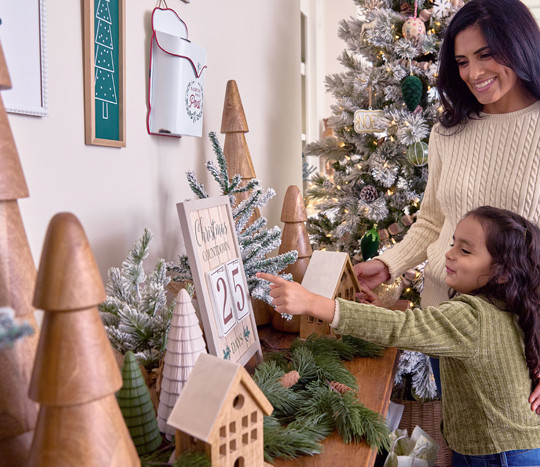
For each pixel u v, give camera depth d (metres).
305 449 0.76
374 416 0.84
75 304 0.43
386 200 2.00
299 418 0.85
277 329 1.36
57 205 0.92
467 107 1.33
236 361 0.95
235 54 1.66
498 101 1.28
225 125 1.40
